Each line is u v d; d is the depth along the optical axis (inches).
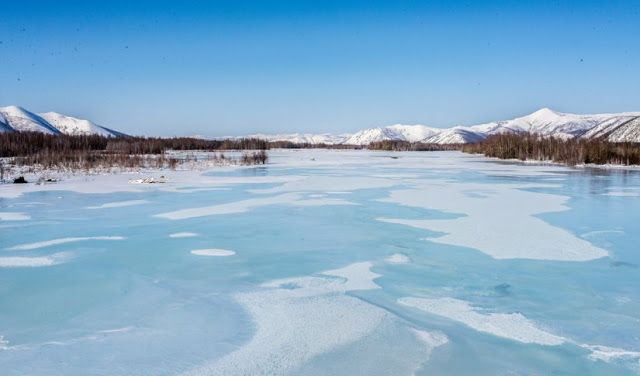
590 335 310.0
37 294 381.4
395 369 266.7
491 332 314.5
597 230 616.4
